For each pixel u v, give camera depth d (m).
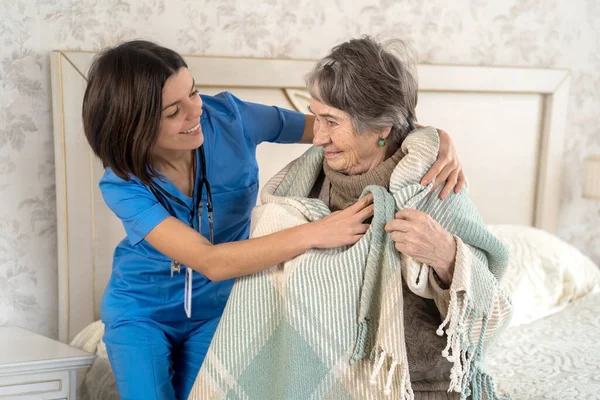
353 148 1.48
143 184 1.63
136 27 2.31
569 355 2.04
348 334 1.42
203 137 1.71
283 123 1.93
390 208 1.43
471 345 1.39
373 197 1.44
